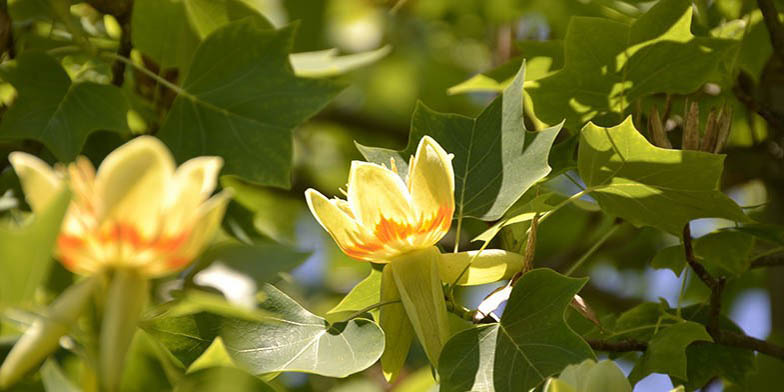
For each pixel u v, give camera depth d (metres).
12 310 1.41
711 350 1.65
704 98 1.78
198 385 1.45
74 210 1.40
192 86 1.65
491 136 1.59
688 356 1.65
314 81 1.65
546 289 1.52
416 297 1.51
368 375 1.78
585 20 1.63
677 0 1.62
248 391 1.45
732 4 1.78
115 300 1.39
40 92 1.62
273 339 1.53
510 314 1.52
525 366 1.50
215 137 1.64
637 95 1.67
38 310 1.41
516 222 1.57
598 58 1.65
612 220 1.69
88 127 1.62
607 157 1.57
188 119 1.64
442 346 1.50
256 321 1.53
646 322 1.66
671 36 1.64
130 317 1.39
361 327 1.52
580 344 1.50
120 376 1.39
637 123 1.67
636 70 1.65
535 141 1.57
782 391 1.76
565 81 1.66
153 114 1.70
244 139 1.64
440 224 1.51
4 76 1.62
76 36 1.64
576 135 1.67
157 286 1.49
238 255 1.45
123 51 1.67
